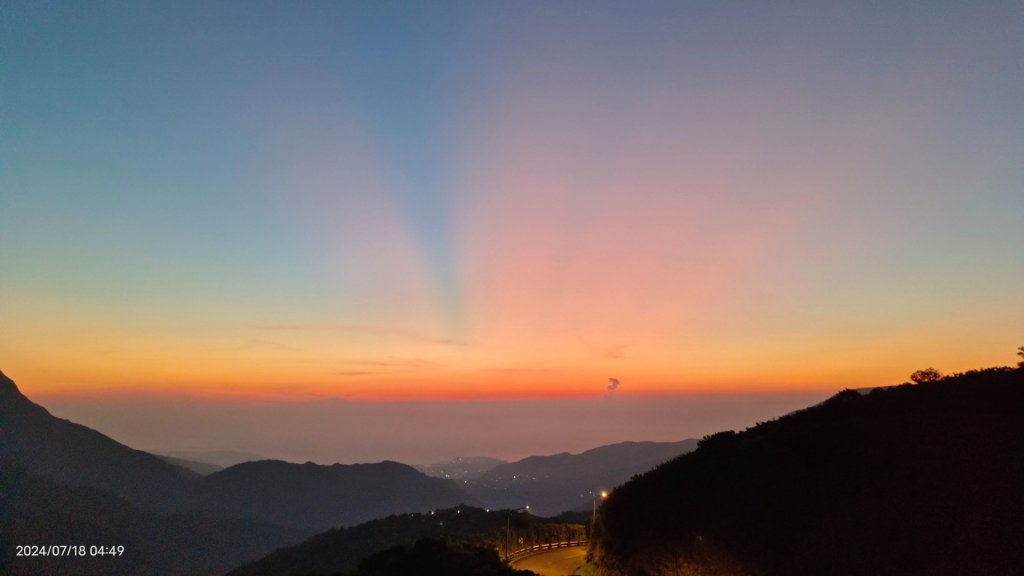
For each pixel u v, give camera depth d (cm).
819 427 3456
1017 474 2225
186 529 14350
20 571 9250
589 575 3791
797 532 2536
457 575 3409
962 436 2662
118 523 12862
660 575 2905
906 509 2320
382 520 10206
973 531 2050
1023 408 2841
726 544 2719
